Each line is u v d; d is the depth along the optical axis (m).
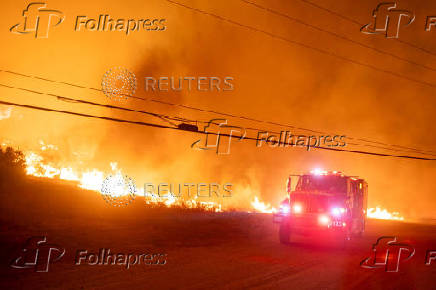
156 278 9.20
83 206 21.61
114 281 8.73
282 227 16.36
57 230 14.95
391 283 9.76
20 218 16.03
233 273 10.09
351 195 16.97
